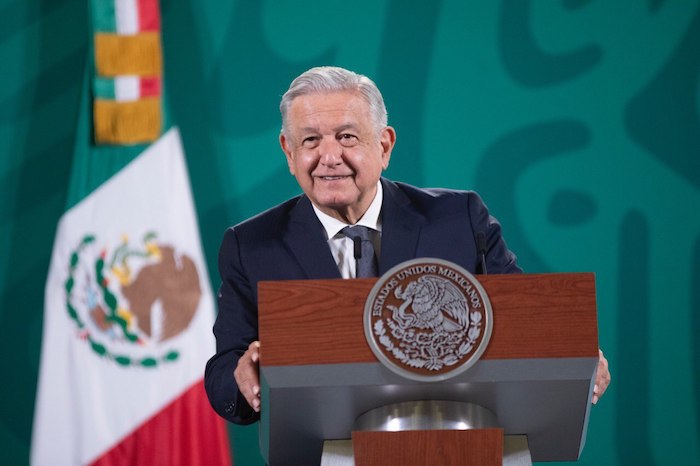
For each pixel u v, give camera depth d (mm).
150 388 16562
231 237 9000
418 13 18219
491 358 6281
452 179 17891
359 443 6391
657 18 18062
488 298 6305
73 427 16391
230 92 18109
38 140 17828
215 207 17875
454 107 18031
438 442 6371
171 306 16781
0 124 17797
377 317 6305
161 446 16406
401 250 8594
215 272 17703
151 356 16641
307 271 8602
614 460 17109
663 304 17484
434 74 18109
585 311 6297
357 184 8492
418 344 6277
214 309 16984
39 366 17141
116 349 16625
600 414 17203
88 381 16500
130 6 17719
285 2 18312
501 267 8953
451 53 18125
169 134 17641
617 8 18125
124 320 16688
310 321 6332
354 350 6297
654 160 17781
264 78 18156
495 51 18109
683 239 17609
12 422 17188
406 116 18016
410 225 8719
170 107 18016
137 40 17609
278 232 8875
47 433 16359
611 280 17562
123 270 16828
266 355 6328
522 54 18109
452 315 6293
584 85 18000
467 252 8688
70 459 16328
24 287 17484
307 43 18234
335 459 6895
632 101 17922
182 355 16672
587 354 6270
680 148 17781
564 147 17875
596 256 17609
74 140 17797
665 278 17547
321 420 6746
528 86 18031
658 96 17906
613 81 17984
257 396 7133
